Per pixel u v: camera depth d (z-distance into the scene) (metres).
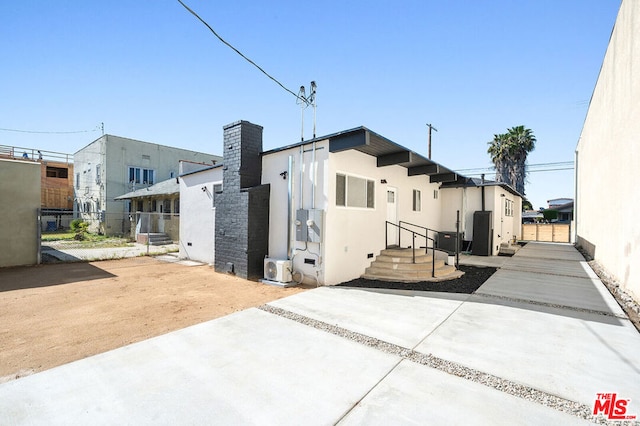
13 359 3.32
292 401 2.51
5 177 9.13
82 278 7.74
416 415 2.34
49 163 29.39
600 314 4.91
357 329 4.19
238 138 8.00
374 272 7.88
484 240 12.59
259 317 4.68
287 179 7.71
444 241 12.95
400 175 9.95
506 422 2.26
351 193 7.64
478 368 3.12
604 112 9.28
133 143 23.25
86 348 3.62
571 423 2.26
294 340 3.79
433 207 12.89
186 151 26.69
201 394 2.61
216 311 5.09
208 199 10.40
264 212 8.02
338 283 7.17
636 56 6.25
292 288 6.81
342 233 7.32
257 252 7.80
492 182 13.38
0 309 5.11
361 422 2.25
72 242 17.36
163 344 3.65
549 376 2.97
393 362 3.23
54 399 2.52
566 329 4.23
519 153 26.84
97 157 23.16
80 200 26.39
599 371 3.07
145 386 2.72
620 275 6.86
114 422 2.24
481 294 6.18
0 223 9.05
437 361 3.26
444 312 4.97
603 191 9.27
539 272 8.75
